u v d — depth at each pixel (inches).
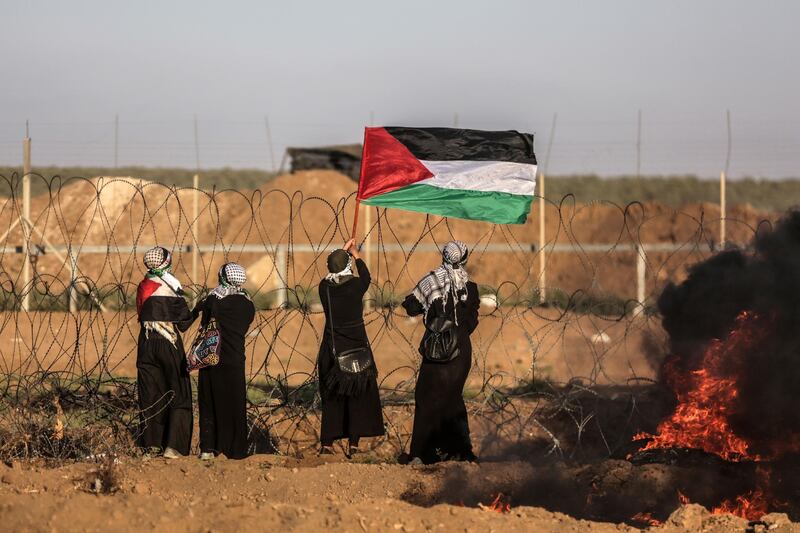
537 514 785.6
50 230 2581.2
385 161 1115.3
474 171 1128.2
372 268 2593.5
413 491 903.7
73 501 753.6
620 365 1562.5
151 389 1000.2
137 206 2792.8
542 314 2091.5
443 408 1024.9
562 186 6294.3
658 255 2787.9
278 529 715.4
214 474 931.3
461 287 1029.2
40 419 1068.5
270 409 1191.6
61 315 1988.2
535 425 1178.0
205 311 1020.5
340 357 1028.5
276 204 2992.1
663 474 936.9
